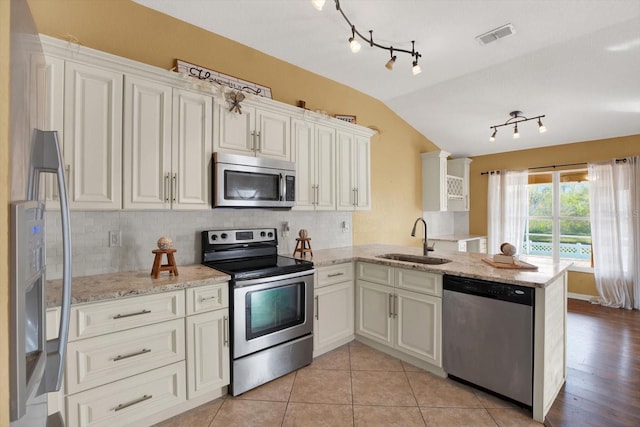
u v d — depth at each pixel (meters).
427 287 2.43
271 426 1.84
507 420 1.90
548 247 4.96
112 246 2.14
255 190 2.48
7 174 0.66
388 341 2.70
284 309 2.38
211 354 2.01
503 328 2.02
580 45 2.77
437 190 4.82
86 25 2.06
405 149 4.66
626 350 2.91
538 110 3.87
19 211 0.68
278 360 2.33
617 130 4.12
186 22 2.50
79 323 1.55
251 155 2.51
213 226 2.63
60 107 1.71
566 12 2.36
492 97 3.77
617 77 3.12
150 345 1.78
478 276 2.11
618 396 2.17
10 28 0.68
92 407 1.59
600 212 4.31
